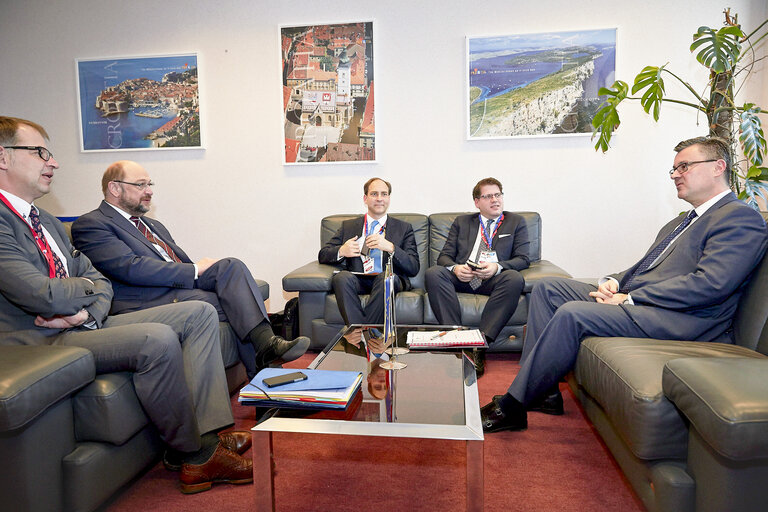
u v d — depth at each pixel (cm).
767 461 96
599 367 152
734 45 237
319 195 365
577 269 350
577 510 137
